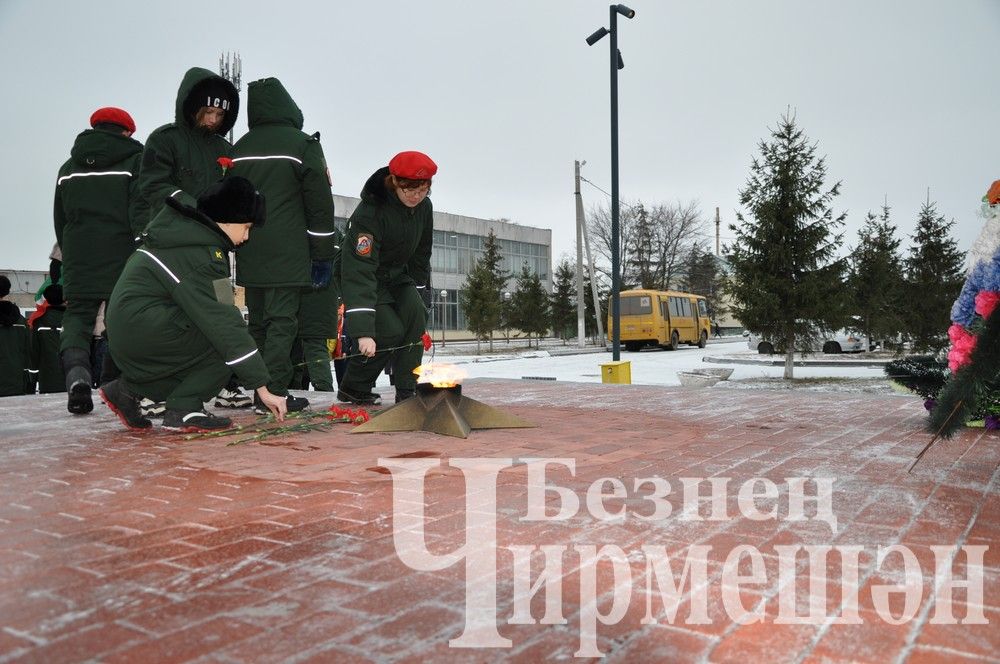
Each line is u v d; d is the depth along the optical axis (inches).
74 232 239.5
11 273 1828.2
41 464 155.8
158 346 189.6
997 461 157.3
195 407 200.4
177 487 133.8
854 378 685.9
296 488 132.6
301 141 224.8
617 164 606.9
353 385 266.1
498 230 2394.2
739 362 946.7
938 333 896.3
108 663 65.5
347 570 89.7
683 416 237.9
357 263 224.5
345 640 70.5
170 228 185.5
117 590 82.8
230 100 222.4
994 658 67.0
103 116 246.2
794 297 692.1
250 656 67.0
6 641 69.8
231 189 185.6
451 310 2218.3
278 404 189.9
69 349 243.4
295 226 227.0
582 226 1519.4
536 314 1605.6
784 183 706.2
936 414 147.3
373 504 121.1
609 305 1800.0
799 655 67.9
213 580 86.0
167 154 217.6
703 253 2385.6
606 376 463.8
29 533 104.7
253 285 226.8
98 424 219.9
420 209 239.6
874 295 1019.9
